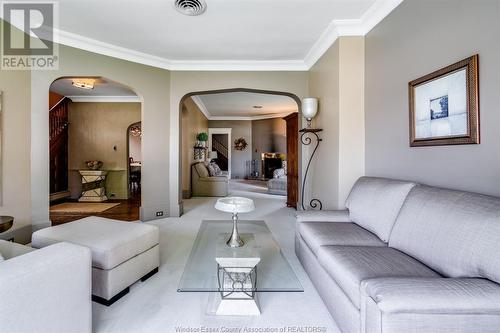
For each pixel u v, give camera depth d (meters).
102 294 1.83
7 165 2.75
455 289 1.06
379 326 1.09
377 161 2.76
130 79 3.88
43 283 1.18
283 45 3.62
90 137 6.36
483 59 1.63
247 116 10.56
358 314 1.34
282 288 1.61
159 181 4.27
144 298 1.93
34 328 1.15
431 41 2.04
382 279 1.17
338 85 3.02
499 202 1.28
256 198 6.57
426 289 1.07
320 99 3.65
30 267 1.15
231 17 2.88
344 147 3.00
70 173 6.29
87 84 4.87
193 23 3.01
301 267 2.49
